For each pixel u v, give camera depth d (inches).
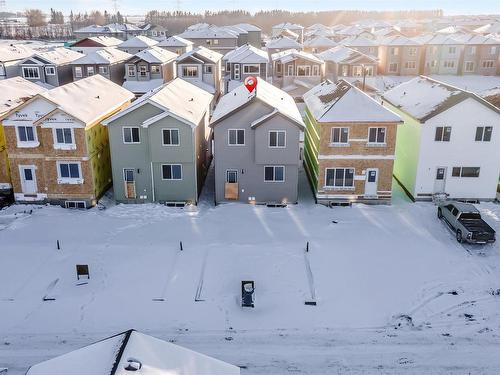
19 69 2422.5
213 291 874.8
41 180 1247.5
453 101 1185.4
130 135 1206.9
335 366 698.8
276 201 1249.4
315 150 1285.7
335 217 1176.2
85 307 833.5
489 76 3341.5
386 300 850.1
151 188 1251.2
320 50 3587.6
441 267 953.5
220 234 1088.8
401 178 1375.5
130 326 786.8
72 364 508.1
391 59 3405.5
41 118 1165.7
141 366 481.4
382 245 1037.8
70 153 1198.3
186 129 1182.9
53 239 1072.8
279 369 693.3
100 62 2468.0
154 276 921.5
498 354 721.0
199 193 1320.1
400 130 1382.9
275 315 811.4
